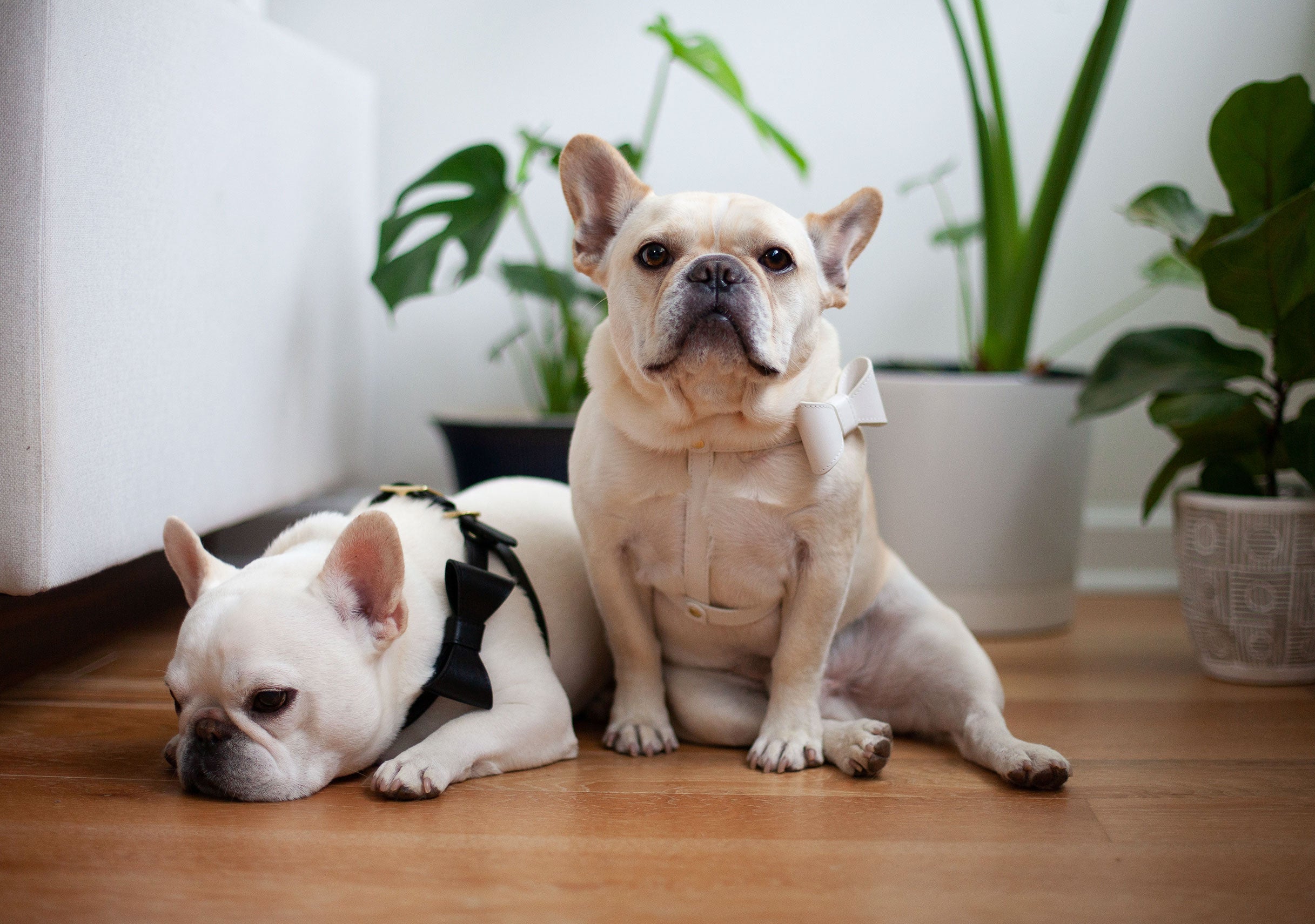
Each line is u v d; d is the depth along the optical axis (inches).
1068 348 110.9
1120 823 47.5
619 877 40.5
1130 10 107.8
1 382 54.3
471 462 93.6
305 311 91.6
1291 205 65.3
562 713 54.9
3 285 54.0
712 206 53.6
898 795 50.9
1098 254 110.3
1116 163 109.5
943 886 40.3
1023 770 51.6
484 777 52.0
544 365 103.3
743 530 54.3
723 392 51.5
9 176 53.6
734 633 58.7
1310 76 107.5
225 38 74.5
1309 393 104.5
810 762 55.1
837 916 37.6
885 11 110.3
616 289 54.3
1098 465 111.0
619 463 54.9
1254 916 38.3
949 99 110.8
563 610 60.9
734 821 46.9
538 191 114.2
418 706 51.6
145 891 38.3
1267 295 71.1
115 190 60.4
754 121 90.5
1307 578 72.7
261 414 82.6
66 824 44.3
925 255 112.0
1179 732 62.8
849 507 55.1
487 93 113.7
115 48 60.1
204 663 45.6
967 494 89.0
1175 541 79.9
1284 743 60.7
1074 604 94.5
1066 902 39.2
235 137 76.5
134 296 62.7
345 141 101.0
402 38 113.2
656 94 108.0
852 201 57.9
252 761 45.9
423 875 40.2
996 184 92.4
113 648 76.1
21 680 67.9
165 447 67.0
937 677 60.1
